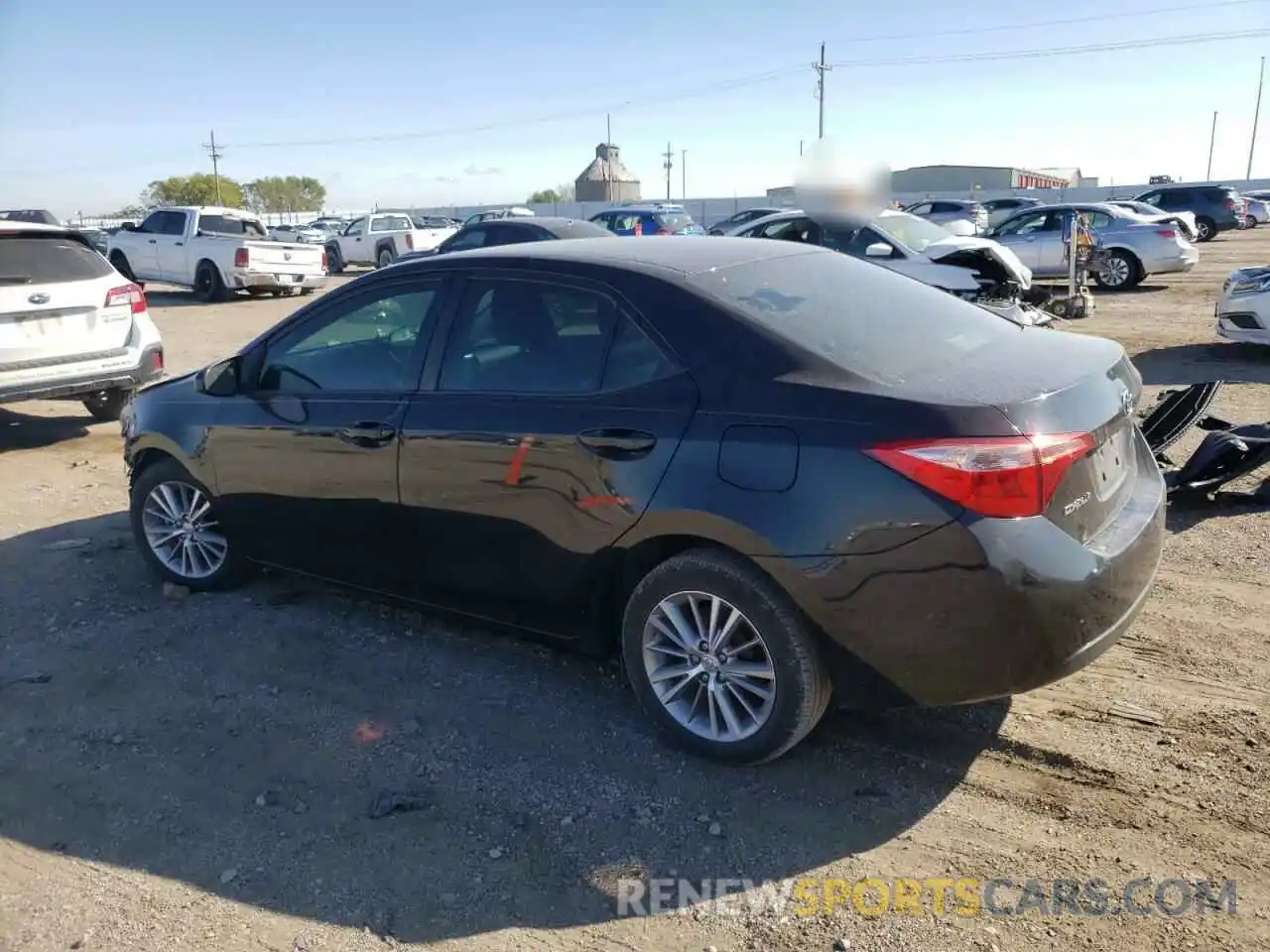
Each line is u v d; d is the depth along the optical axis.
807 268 4.05
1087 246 15.80
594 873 3.08
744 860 3.12
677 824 3.29
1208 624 4.46
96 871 3.18
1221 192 33.62
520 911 2.94
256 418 4.66
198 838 3.31
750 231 14.04
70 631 4.85
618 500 3.53
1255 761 3.46
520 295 3.96
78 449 8.63
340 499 4.38
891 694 3.26
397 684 4.25
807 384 3.27
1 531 6.38
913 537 3.04
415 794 3.49
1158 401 6.50
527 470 3.76
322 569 4.65
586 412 3.65
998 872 3.02
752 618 3.36
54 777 3.68
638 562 3.66
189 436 4.94
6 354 7.84
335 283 26.00
